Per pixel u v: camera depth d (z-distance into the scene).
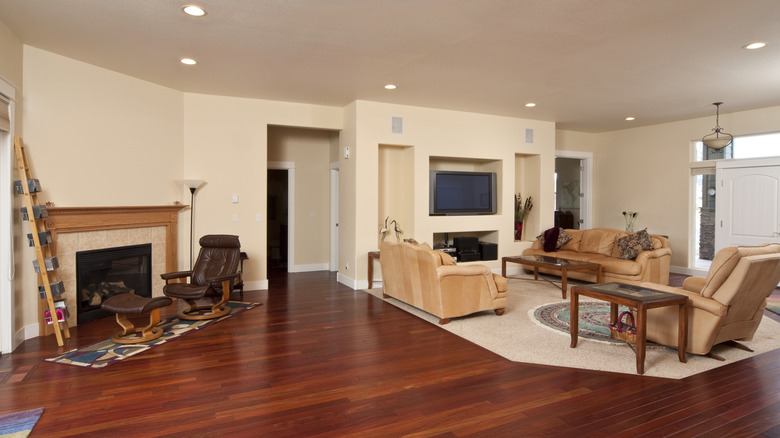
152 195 5.34
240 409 2.66
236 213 6.12
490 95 5.91
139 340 3.90
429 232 6.79
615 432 2.40
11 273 3.65
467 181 7.23
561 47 4.10
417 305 4.86
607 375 3.19
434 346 3.84
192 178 5.85
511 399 2.81
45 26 3.62
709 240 7.48
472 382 3.07
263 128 6.22
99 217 4.67
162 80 5.22
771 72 4.86
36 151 4.10
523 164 8.10
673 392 2.90
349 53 4.26
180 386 2.98
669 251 6.34
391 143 6.47
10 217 3.67
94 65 4.63
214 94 5.91
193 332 4.25
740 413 2.61
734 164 6.96
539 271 7.57
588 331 4.23
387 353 3.66
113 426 2.44
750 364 3.39
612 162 8.80
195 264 5.46
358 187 6.30
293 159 7.73
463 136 7.00
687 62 4.53
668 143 7.87
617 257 6.52
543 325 4.44
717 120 6.73
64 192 4.36
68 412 2.61
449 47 4.10
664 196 7.94
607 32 3.73
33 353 3.63
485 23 3.54
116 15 3.41
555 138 8.61
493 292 4.71
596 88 5.54
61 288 3.99
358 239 6.34
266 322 4.60
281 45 4.05
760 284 3.44
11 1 3.17
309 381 3.08
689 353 3.63
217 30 3.71
